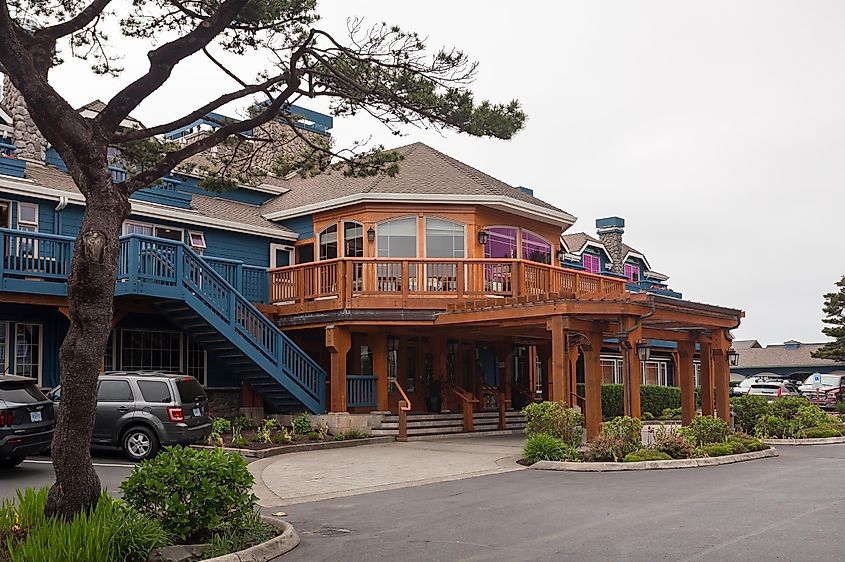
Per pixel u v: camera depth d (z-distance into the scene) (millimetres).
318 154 12805
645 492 11625
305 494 12070
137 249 17859
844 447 19672
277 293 22562
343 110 12320
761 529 8742
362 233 23375
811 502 10531
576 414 16234
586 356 18203
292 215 25062
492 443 19609
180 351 22344
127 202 8812
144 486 8016
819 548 7805
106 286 8203
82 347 8055
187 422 15820
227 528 8227
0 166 19125
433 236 23203
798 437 21453
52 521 7520
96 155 8391
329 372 24062
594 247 39188
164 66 9078
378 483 13094
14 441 13242
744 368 61719
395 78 11531
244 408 22297
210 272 19406
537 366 29453
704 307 20266
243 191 26812
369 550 8109
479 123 11656
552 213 25453
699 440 17266
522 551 7914
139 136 9742
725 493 11438
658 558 7504
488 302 19188
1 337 18672
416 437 20875
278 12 11266
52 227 20016
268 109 10930
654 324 20469
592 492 11688
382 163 12555
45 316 19484
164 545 7789
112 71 11625
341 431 20297
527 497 11312
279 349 20312
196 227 23156
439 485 12781
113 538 7277
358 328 21391
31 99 8062
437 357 23828
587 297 17516
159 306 19266
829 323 45562
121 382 16031
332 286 21203
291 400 21031
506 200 23438
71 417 8031
